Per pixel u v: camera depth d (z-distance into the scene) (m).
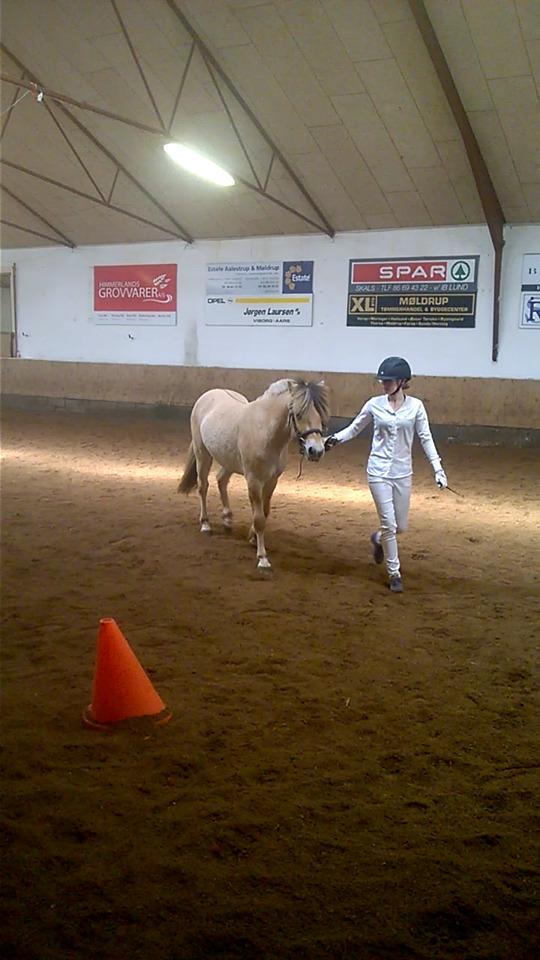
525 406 14.70
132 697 4.05
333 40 11.46
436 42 10.81
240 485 10.91
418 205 14.92
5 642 5.11
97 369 19.42
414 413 6.21
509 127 12.29
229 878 2.85
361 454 14.20
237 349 18.12
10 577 6.45
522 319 14.87
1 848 3.00
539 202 13.90
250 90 12.80
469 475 12.02
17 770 3.57
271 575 6.62
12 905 2.69
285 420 6.50
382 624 5.57
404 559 7.23
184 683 4.55
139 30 12.09
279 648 5.11
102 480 10.86
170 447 14.30
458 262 15.29
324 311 16.92
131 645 5.10
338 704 4.32
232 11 11.30
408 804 3.35
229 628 5.44
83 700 4.32
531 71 11.13
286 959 2.46
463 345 15.53
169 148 12.41
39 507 9.05
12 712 4.14
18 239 20.41
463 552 7.51
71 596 6.03
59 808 3.28
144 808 3.29
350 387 16.36
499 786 3.51
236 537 7.91
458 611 5.87
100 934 2.56
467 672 4.78
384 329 16.31
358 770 3.63
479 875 2.88
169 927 2.60
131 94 13.56
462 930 2.61
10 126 15.27
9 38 13.05
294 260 17.08
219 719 4.11
